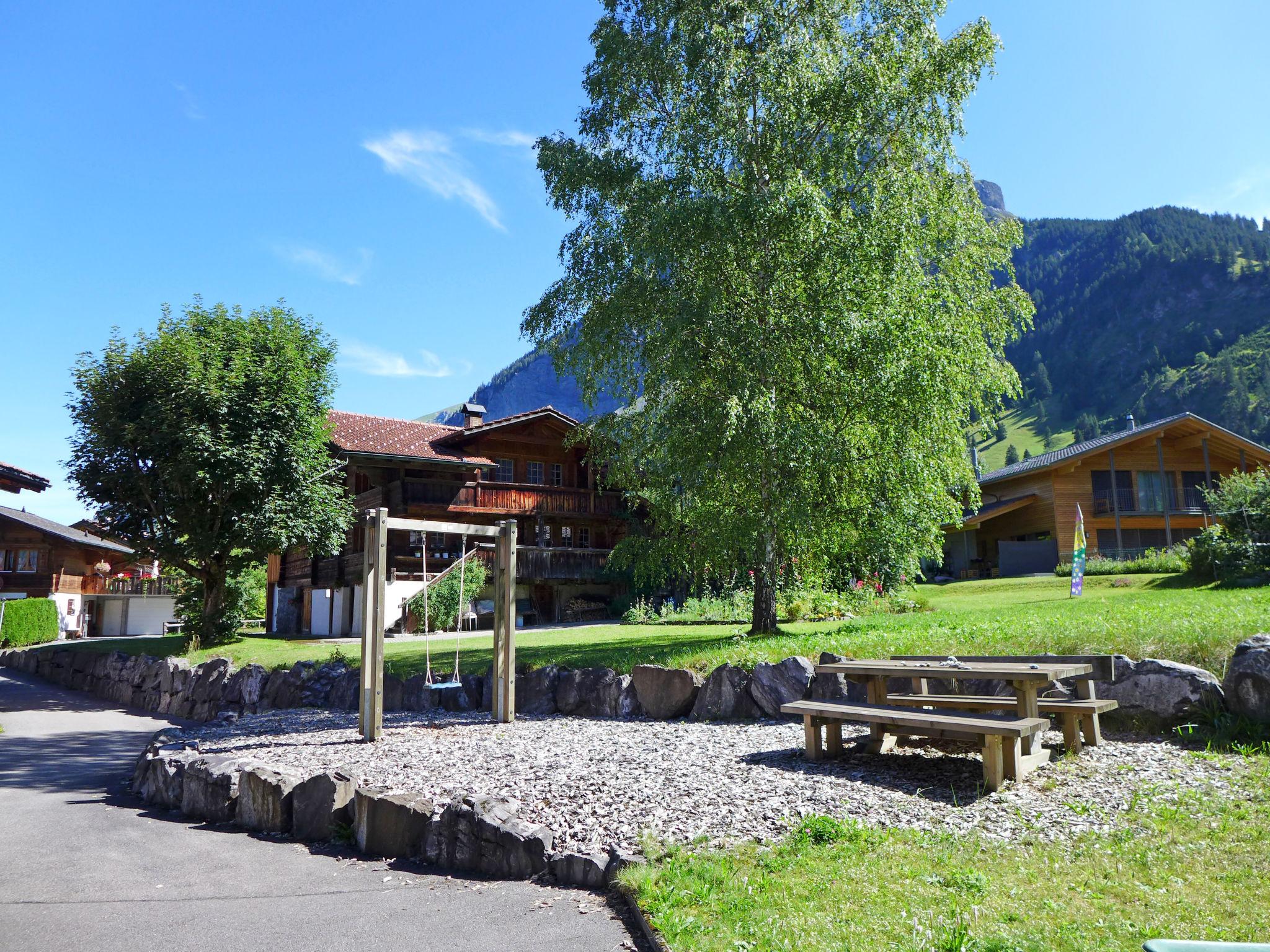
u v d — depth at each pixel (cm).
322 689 1583
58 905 577
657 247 1550
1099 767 640
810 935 394
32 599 4009
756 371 1484
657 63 1666
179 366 2258
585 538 3625
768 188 1511
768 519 1482
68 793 1048
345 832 704
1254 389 14950
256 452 2228
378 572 1055
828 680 968
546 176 1802
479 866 592
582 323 1758
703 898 457
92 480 2278
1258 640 708
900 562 1653
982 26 1612
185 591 2480
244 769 834
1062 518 3675
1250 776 579
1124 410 17212
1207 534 2073
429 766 817
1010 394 1809
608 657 1339
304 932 497
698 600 2567
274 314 2502
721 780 688
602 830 586
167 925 524
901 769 691
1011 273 1838
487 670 1363
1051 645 898
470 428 3306
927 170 1680
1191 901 402
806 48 1566
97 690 2489
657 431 1620
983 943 367
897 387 1460
